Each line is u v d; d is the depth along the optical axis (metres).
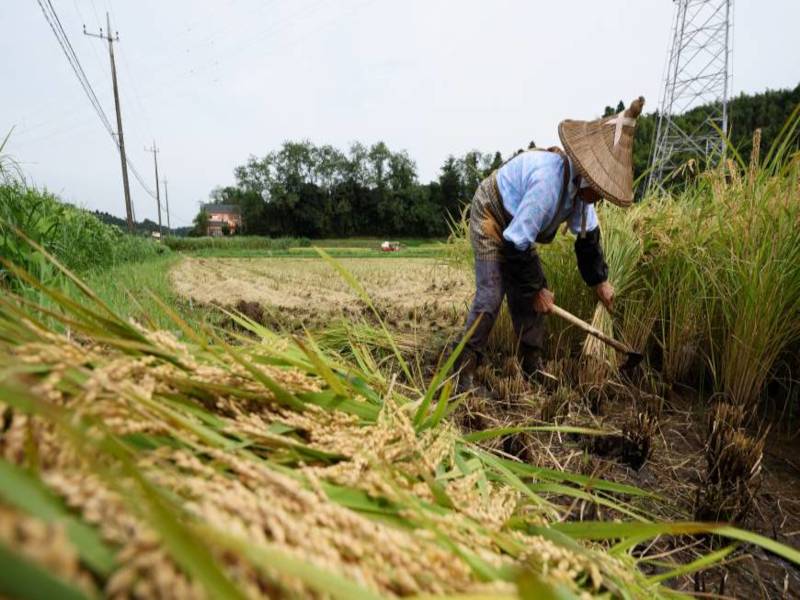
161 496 0.54
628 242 3.88
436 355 4.00
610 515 1.89
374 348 3.92
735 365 2.96
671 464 2.41
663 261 3.68
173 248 49.81
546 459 2.38
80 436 0.48
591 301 4.12
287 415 1.25
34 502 0.44
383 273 14.46
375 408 1.52
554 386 3.40
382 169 86.81
